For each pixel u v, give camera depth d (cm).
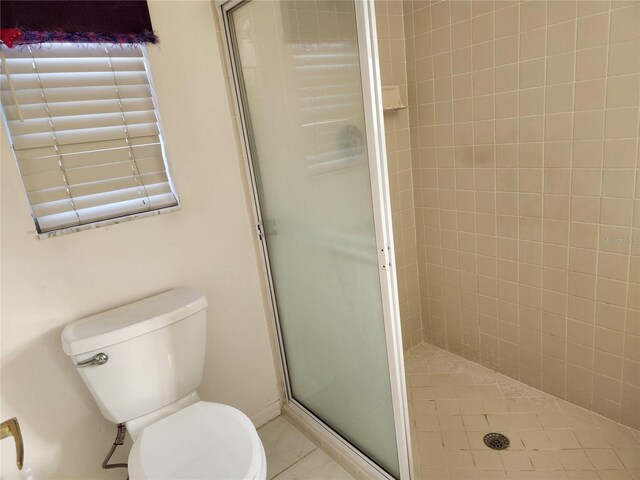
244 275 178
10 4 114
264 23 140
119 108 138
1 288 124
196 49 152
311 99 132
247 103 161
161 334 133
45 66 125
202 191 160
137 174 145
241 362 183
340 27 113
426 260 230
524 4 158
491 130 181
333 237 142
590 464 155
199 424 127
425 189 218
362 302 139
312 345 173
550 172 167
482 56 176
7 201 122
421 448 171
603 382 172
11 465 131
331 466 168
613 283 160
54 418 137
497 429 177
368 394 151
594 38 144
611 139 147
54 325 134
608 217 155
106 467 140
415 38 198
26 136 124
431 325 241
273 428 193
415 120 211
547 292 181
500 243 192
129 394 131
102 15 128
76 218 135
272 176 161
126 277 146
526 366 199
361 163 121
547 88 159
